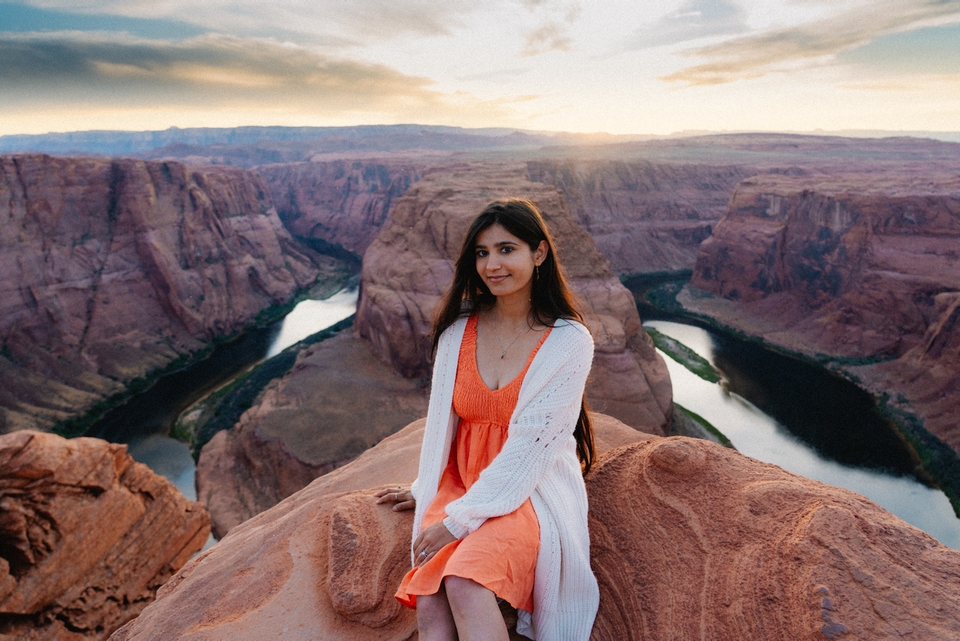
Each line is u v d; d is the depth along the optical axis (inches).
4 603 377.1
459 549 76.2
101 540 434.3
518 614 85.3
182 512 513.3
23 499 388.5
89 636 422.3
